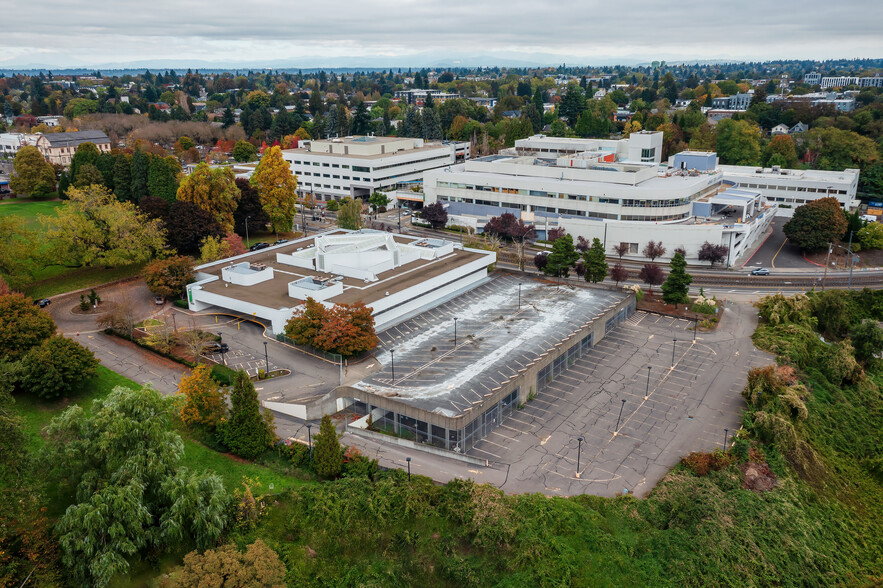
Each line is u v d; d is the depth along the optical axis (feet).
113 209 438.81
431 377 296.92
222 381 298.97
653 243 490.49
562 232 531.09
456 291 422.41
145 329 353.10
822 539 232.94
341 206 578.25
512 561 204.44
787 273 479.00
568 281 457.27
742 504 232.12
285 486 232.32
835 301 410.11
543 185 565.12
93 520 183.21
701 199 552.00
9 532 184.75
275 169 558.97
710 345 358.64
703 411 290.35
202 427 258.78
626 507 225.97
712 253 481.87
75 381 284.00
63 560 183.52
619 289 417.49
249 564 184.44
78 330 360.07
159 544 196.13
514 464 250.57
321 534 213.87
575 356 340.59
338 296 368.48
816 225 499.92
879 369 373.40
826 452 286.87
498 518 215.10
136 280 444.14
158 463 201.87
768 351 350.02
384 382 293.43
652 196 517.96
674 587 200.75
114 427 200.03
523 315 374.02
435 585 204.95
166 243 481.87
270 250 471.21
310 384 298.56
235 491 222.07
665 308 411.13
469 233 570.05
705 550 212.84
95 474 199.41
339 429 274.16
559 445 264.11
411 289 380.99
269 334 355.56
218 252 458.91
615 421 282.15
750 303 422.00
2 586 171.12
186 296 401.70
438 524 217.97
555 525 214.07
